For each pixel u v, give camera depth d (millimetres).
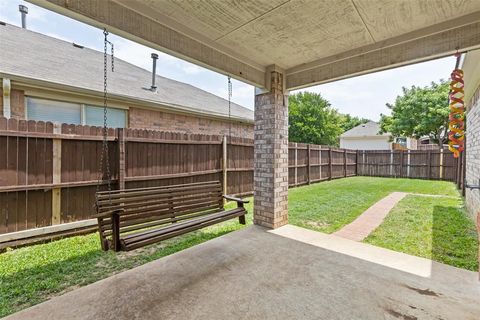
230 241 3465
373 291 2211
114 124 6230
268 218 4105
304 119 22312
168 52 2701
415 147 21000
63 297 2127
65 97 5336
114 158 4207
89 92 5512
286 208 4285
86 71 6430
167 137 4949
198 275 2506
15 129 3232
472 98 4922
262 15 2504
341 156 12078
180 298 2107
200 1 2301
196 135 5555
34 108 4934
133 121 6559
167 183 4980
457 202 6062
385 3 2254
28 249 3238
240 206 3941
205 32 2889
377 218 4734
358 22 2602
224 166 6191
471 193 4727
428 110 13961
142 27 2430
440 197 6789
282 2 2268
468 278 2443
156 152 4789
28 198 3385
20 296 2189
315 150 9914
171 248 3314
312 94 22688
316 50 3344
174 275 2506
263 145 4148
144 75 8945
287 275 2502
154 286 2301
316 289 2244
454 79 2660
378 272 2568
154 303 2039
